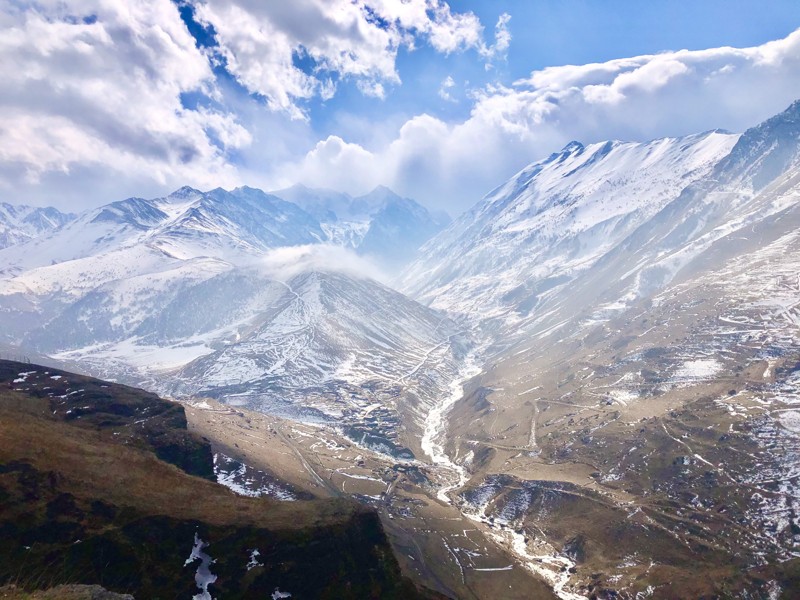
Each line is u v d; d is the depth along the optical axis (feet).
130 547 186.50
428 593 231.71
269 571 194.80
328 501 246.27
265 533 208.23
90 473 222.89
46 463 216.33
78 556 177.47
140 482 229.66
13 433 234.99
